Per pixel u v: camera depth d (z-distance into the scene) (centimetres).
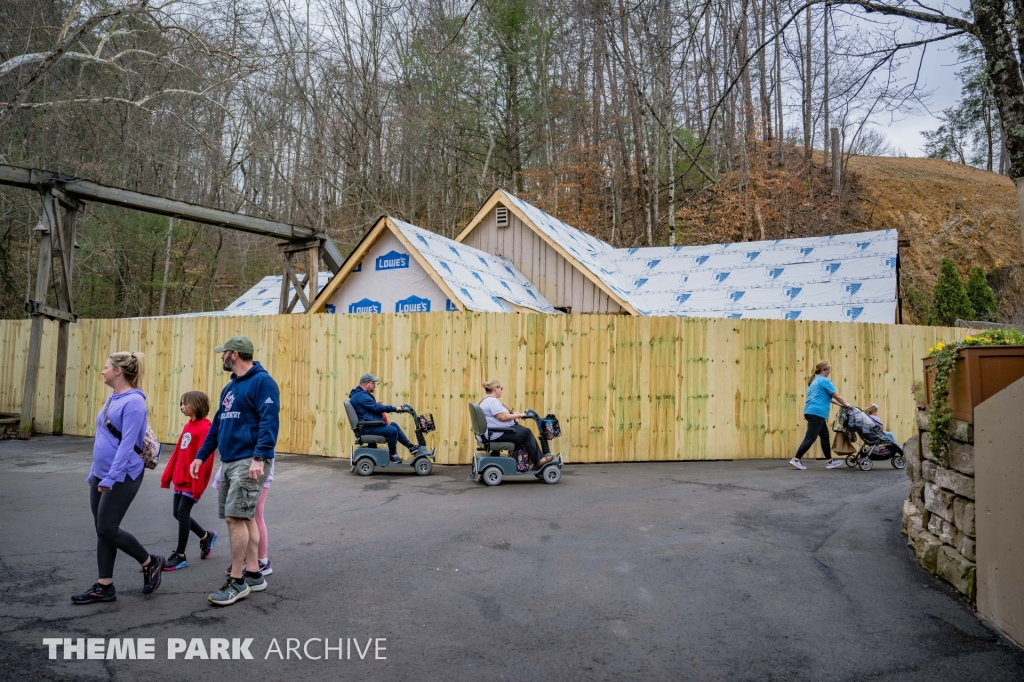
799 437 1332
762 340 1317
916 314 3147
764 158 3148
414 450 1061
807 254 1891
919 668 397
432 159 3138
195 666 388
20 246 2755
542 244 1859
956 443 534
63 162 2394
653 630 448
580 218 3206
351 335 1251
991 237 3506
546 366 1213
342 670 386
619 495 885
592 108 3175
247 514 491
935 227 3566
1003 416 443
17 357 1552
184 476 573
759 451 1305
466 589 521
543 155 3362
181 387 1394
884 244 1816
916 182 3791
